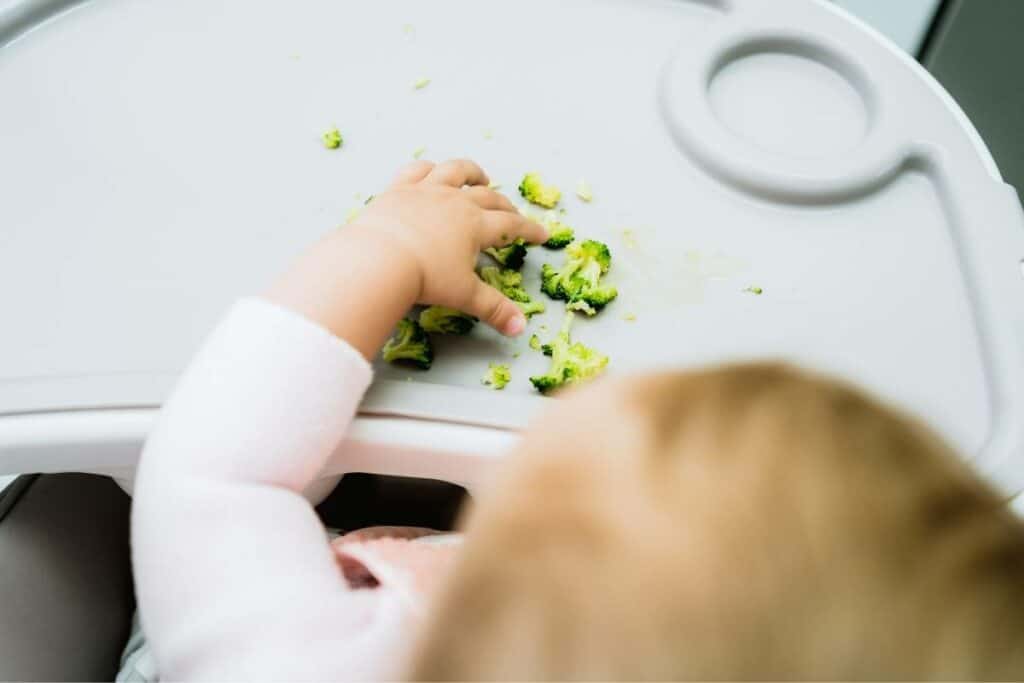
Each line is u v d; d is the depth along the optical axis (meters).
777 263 0.53
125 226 0.52
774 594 0.23
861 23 0.63
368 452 0.45
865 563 0.23
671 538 0.24
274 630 0.36
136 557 0.39
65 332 0.48
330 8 0.62
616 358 0.49
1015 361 0.48
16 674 0.53
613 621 0.24
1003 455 0.44
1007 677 0.22
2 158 0.54
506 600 0.25
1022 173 0.85
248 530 0.39
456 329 0.49
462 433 0.44
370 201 0.51
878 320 0.51
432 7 0.62
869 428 0.26
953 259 0.54
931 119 0.58
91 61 0.59
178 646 0.37
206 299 0.49
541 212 0.54
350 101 0.58
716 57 0.60
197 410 0.40
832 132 0.59
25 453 0.44
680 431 0.27
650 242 0.53
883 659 0.22
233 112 0.57
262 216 0.53
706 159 0.56
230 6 0.62
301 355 0.41
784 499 0.24
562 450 0.28
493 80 0.59
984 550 0.23
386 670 0.37
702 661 0.23
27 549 0.56
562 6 0.63
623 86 0.60
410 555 0.44
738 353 0.49
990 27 0.81
